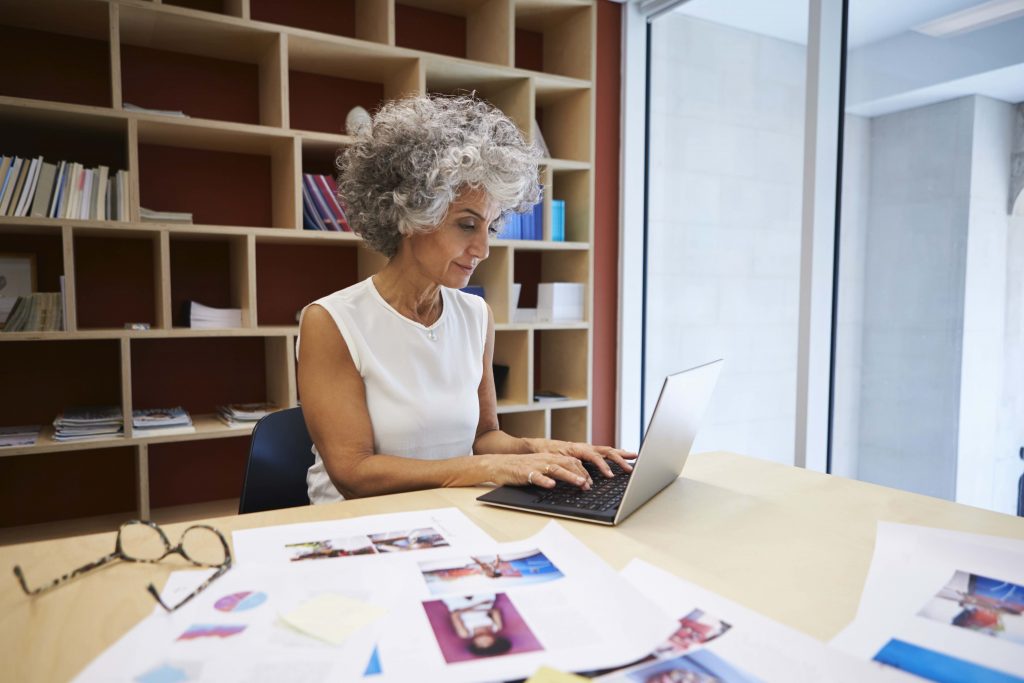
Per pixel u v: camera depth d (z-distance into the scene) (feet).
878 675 1.77
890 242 8.23
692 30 10.46
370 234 4.31
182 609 2.09
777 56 9.80
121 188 7.16
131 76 8.14
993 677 1.77
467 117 4.13
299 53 8.31
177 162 8.48
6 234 7.60
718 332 10.66
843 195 8.40
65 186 6.97
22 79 7.59
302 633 1.93
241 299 8.22
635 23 10.68
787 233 10.00
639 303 11.16
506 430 10.92
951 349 7.77
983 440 7.64
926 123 7.72
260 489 4.30
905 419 8.30
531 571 2.38
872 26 8.09
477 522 2.93
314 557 2.50
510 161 3.95
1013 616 2.13
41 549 2.60
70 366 8.12
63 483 8.19
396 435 4.16
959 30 7.37
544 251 11.32
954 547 2.69
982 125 7.25
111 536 2.74
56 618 2.03
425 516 3.00
